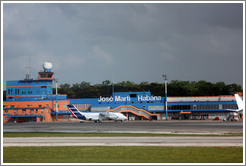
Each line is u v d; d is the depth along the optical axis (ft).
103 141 237.86
